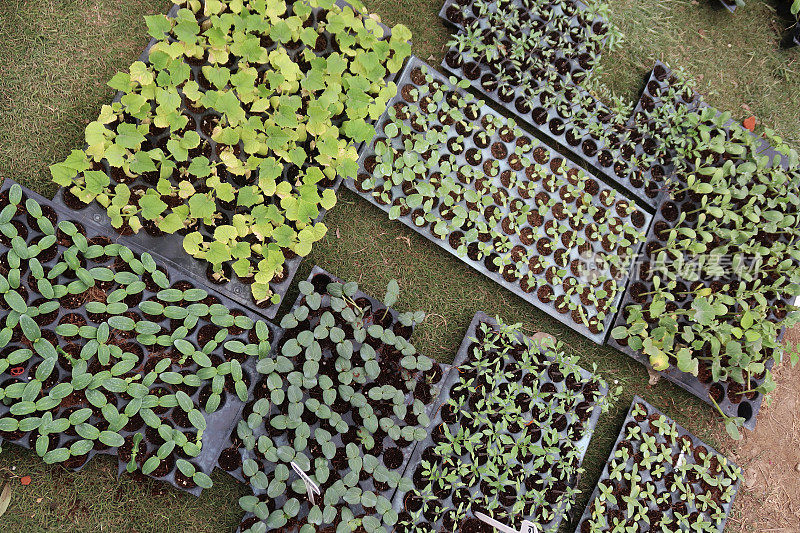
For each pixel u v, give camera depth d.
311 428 1.59
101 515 1.57
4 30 1.61
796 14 1.75
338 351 1.54
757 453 1.73
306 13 1.58
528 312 1.70
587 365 1.70
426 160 1.67
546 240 1.67
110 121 1.53
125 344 1.55
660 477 1.65
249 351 1.54
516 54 1.65
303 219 1.56
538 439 1.63
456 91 1.67
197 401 1.56
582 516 1.63
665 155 1.72
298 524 1.56
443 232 1.63
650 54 1.75
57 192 1.56
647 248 1.71
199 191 1.60
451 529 1.60
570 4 1.70
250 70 1.56
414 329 1.67
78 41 1.62
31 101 1.61
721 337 1.64
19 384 1.48
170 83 1.53
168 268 1.57
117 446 1.51
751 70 1.77
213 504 1.59
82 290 1.51
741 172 1.66
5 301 1.52
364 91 1.58
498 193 1.66
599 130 1.68
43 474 1.56
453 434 1.61
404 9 1.70
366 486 1.59
